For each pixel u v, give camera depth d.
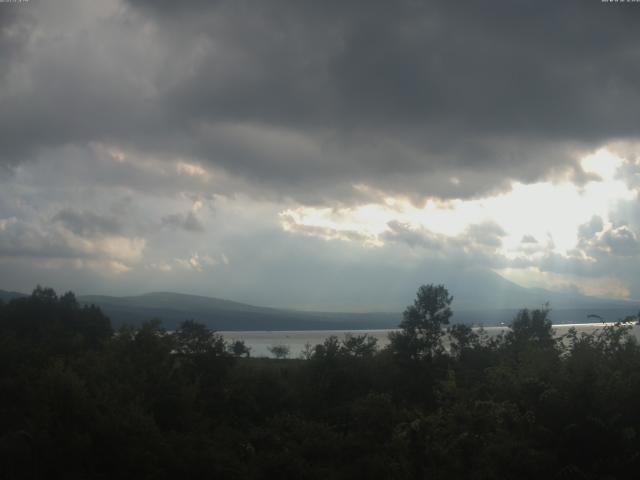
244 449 33.59
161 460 28.86
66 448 26.59
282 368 54.19
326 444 32.94
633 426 21.25
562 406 21.30
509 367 28.12
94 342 52.31
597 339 25.86
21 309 53.56
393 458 29.02
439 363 47.84
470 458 23.53
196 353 46.91
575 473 19.80
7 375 38.06
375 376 48.97
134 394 35.41
